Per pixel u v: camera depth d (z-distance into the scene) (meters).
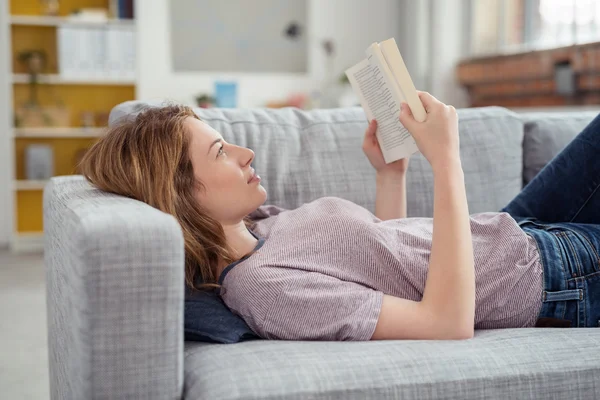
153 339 0.96
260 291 1.15
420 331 1.14
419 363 1.03
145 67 5.05
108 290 0.93
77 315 0.95
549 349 1.10
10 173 4.92
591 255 1.33
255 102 5.27
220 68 5.27
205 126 1.30
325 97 5.36
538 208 1.58
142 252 0.94
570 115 1.97
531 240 1.34
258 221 1.45
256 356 1.04
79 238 0.94
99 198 1.17
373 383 0.99
